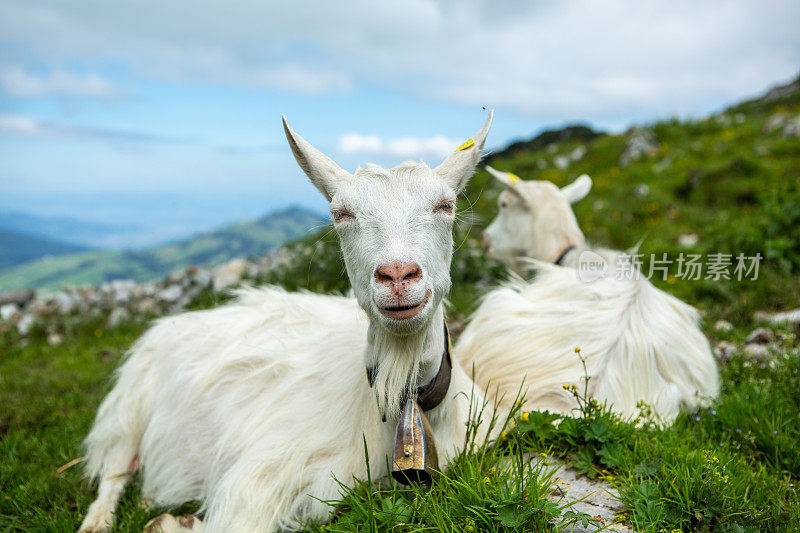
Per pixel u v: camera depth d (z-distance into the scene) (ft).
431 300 6.49
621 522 6.70
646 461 7.66
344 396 8.26
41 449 11.93
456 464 7.74
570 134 74.79
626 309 10.96
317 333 9.71
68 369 19.79
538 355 10.66
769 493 7.32
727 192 32.35
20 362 21.65
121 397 10.78
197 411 9.54
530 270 14.69
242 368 9.61
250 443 8.55
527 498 6.79
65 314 26.96
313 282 21.93
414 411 7.27
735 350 12.95
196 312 11.44
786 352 11.78
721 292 16.84
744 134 42.75
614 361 10.43
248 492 7.98
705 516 6.54
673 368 10.85
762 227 19.47
